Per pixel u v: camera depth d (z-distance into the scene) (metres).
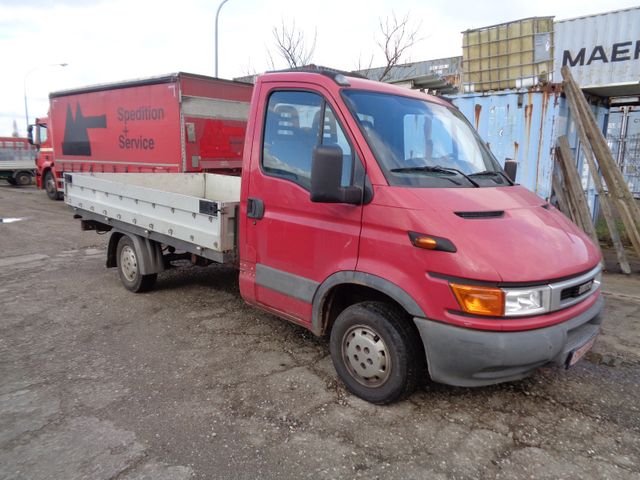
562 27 11.52
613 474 2.83
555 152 8.11
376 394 3.49
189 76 10.29
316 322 3.82
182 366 4.18
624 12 10.57
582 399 3.64
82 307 5.67
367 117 3.65
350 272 3.47
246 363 4.23
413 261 3.13
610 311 5.57
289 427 3.28
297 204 3.85
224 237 4.48
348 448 3.05
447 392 3.70
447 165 3.86
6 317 5.33
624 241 9.37
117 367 4.16
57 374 4.02
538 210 3.61
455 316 3.01
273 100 4.17
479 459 2.95
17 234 10.49
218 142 10.94
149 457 2.96
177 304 5.78
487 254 2.95
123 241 6.18
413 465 2.90
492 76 8.74
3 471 2.82
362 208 3.40
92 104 12.85
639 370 4.12
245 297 4.47
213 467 2.88
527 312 2.95
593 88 8.22
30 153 24.02
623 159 15.00
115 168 12.41
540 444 3.10
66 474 2.80
